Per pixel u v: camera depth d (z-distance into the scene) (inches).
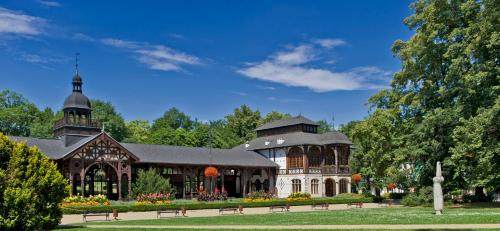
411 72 1628.9
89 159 1897.1
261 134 3036.4
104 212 1521.9
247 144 2970.0
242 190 2659.9
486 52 1354.6
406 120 1704.0
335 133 2736.2
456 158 1312.7
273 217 1178.6
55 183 920.3
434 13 1515.7
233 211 1636.3
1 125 2970.0
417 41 1571.1
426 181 1664.6
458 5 1475.1
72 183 1851.6
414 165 1715.1
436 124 1469.0
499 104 1203.2
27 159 904.3
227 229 846.5
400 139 1727.4
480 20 1341.0
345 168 2709.2
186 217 1320.1
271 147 2763.3
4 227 836.6
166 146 2389.3
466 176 1425.9
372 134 1809.8
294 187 2620.6
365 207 1758.1
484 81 1337.4
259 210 1700.3
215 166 2367.1
